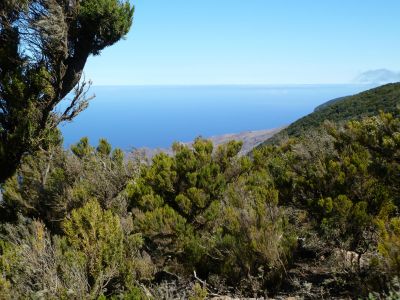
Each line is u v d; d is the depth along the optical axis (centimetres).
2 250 627
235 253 566
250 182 840
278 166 819
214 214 704
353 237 528
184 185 778
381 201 576
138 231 685
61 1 1071
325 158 729
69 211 909
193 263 598
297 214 702
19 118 1015
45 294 431
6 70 1029
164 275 635
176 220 648
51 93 1050
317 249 621
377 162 659
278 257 539
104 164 1027
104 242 511
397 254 394
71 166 1081
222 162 910
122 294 454
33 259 482
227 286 563
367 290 423
